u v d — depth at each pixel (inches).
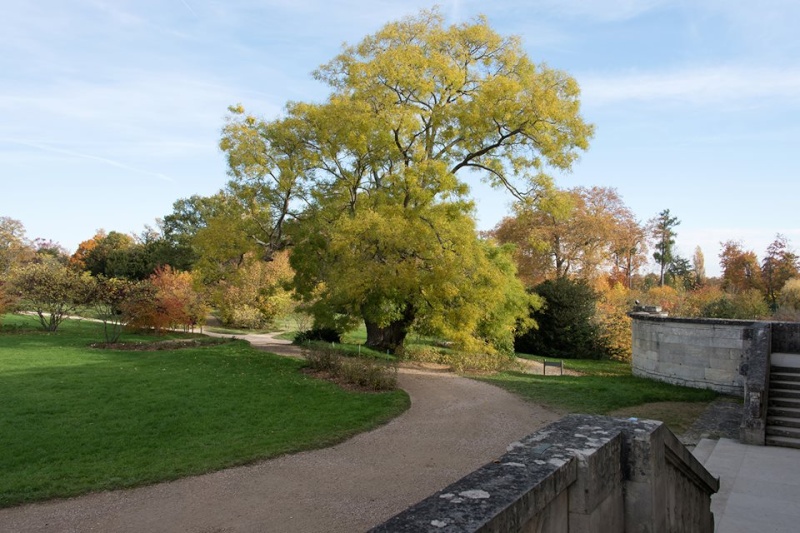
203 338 947.3
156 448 359.6
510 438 405.7
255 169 778.8
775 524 246.2
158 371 616.1
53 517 255.1
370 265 680.4
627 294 1365.7
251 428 411.5
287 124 761.0
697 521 198.1
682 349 645.9
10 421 398.3
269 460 344.5
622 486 143.5
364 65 693.9
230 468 327.3
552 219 1641.2
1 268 1860.2
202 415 440.5
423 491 292.2
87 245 2554.1
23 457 330.0
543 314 1136.8
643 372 732.0
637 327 758.5
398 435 411.2
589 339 1123.9
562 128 731.4
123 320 928.3
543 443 132.0
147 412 442.0
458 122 745.0
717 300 1058.7
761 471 328.5
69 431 383.6
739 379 583.5
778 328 564.7
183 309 1010.1
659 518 147.7
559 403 537.0
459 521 87.7
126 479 301.3
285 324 1517.0
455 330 750.5
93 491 285.9
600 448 129.5
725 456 361.4
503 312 920.3
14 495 274.4
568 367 941.2
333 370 640.4
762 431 390.9
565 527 119.4
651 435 143.9
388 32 745.0
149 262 1892.2
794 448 382.3
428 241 679.1
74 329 1040.2
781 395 441.7
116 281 891.4
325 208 799.1
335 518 256.4
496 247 988.6
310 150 799.1
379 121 687.7
